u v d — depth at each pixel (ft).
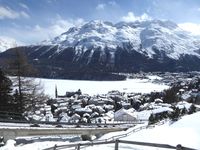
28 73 134.41
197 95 437.58
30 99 135.64
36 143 81.92
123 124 196.44
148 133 125.29
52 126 119.14
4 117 117.80
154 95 507.71
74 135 124.77
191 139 117.70
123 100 535.19
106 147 69.92
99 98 523.70
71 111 367.04
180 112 212.23
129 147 75.72
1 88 129.90
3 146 74.95
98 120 284.00
